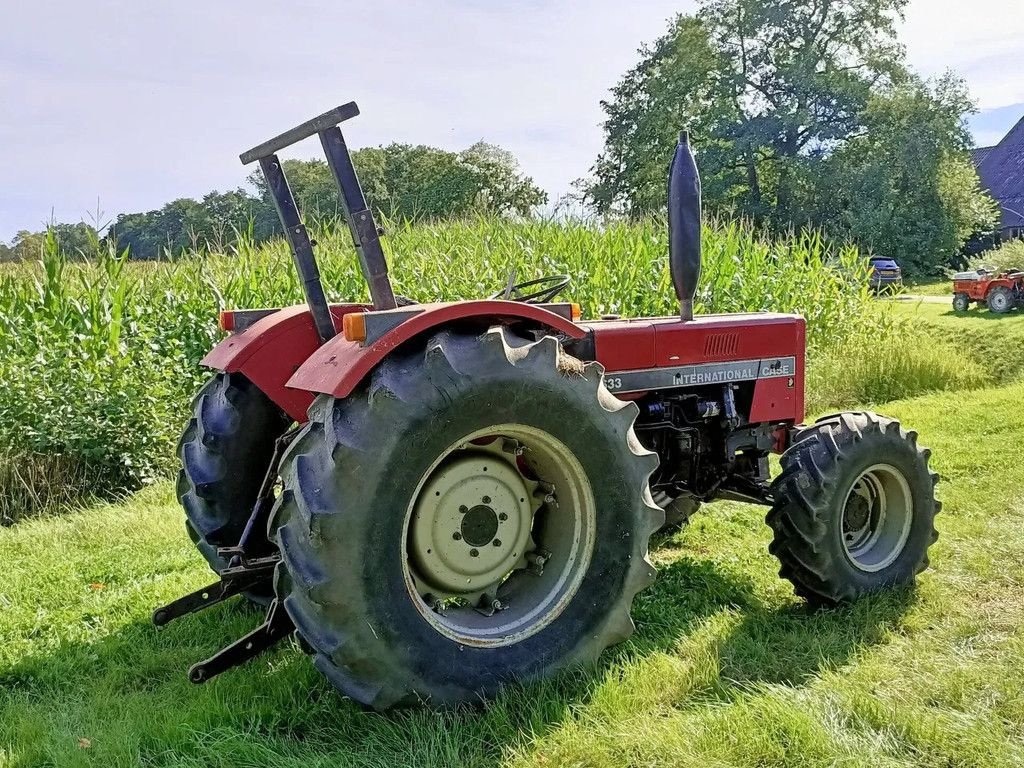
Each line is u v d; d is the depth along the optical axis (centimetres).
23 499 581
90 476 608
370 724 262
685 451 387
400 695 254
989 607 359
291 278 758
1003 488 542
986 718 266
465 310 267
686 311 384
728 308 973
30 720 271
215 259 792
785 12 3872
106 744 253
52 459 594
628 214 1099
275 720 265
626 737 251
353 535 242
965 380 1064
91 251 727
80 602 387
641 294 900
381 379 252
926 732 253
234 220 871
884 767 238
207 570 424
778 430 421
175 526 499
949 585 384
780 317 414
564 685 280
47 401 596
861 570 369
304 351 338
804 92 3784
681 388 389
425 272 829
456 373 257
